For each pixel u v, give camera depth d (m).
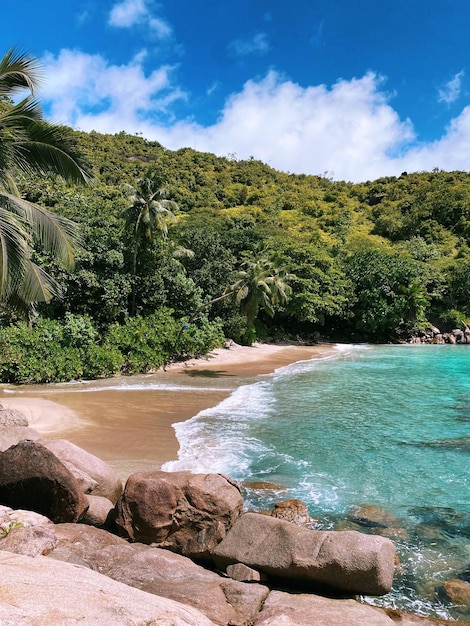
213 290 34.47
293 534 5.72
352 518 7.41
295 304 40.59
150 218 27.12
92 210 28.69
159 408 14.90
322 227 70.38
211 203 72.94
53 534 5.59
